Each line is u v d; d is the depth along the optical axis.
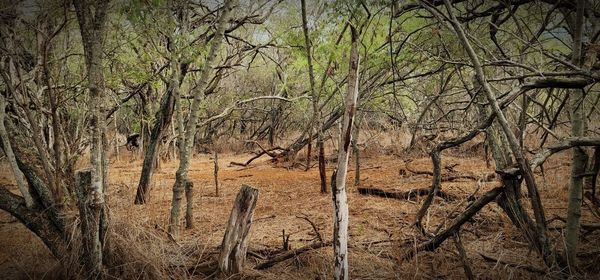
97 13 2.71
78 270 2.92
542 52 2.75
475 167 8.02
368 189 6.06
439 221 4.40
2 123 2.96
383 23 5.19
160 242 3.29
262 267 3.21
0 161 7.40
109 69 6.44
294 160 9.70
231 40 8.90
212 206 5.57
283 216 4.95
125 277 2.93
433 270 3.04
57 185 3.02
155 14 4.43
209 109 10.77
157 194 6.30
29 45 4.12
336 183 2.48
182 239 3.99
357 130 6.70
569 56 3.29
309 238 3.99
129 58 5.79
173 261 3.22
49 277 3.11
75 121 5.28
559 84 2.51
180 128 3.98
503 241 3.57
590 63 2.76
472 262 3.19
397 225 4.33
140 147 10.57
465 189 5.79
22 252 3.53
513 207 2.78
